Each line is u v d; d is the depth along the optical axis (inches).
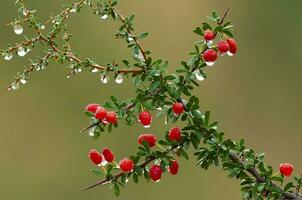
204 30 47.3
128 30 47.9
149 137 46.9
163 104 47.0
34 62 47.7
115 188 46.3
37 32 47.6
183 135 47.0
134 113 46.7
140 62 47.4
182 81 47.2
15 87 47.8
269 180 47.3
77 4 47.9
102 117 46.3
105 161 46.7
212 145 47.1
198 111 47.1
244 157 47.4
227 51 47.4
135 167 46.5
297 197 47.3
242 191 47.4
